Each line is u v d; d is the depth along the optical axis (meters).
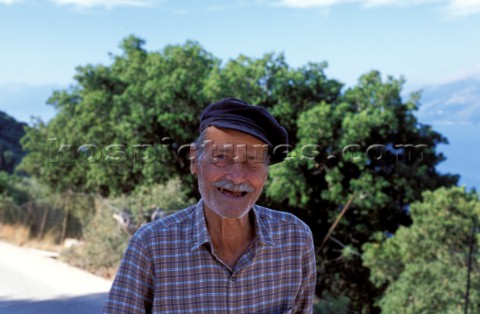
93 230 12.33
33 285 10.21
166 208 12.11
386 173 17.48
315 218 17.50
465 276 10.34
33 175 22.17
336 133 17.20
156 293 1.73
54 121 21.44
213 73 18.06
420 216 11.78
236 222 1.71
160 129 18.67
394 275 12.17
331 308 11.06
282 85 18.20
